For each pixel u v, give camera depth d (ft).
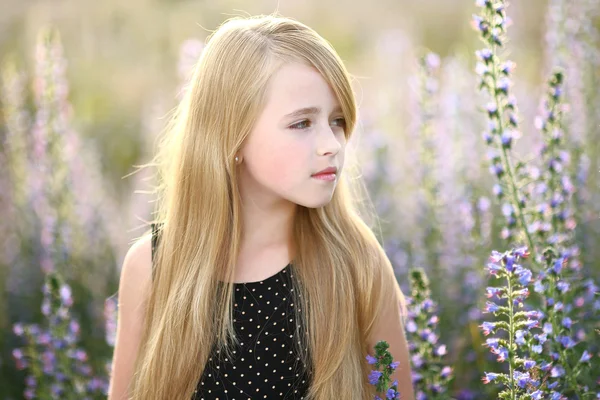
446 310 14.42
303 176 8.39
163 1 32.83
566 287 9.04
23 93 20.38
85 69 31.55
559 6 16.21
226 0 33.55
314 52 8.50
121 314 9.78
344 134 8.84
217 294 9.20
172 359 9.11
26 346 15.84
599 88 15.85
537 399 7.93
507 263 8.16
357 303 9.49
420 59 16.48
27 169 19.35
